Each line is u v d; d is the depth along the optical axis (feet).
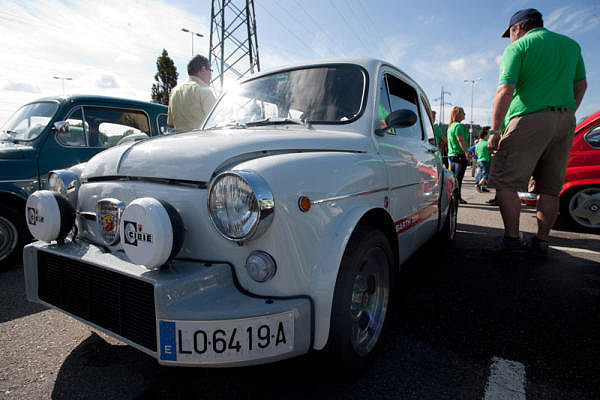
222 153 5.16
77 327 7.68
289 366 6.22
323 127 7.53
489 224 18.52
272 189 4.56
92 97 14.66
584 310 8.27
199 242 4.99
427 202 10.02
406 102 9.71
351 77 8.19
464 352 6.56
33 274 6.32
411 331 7.32
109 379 5.89
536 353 6.52
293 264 4.69
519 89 10.89
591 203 16.24
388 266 6.50
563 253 12.91
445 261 12.08
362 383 5.70
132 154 5.97
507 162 11.21
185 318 4.26
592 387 5.56
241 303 4.51
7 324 7.80
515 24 11.35
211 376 5.97
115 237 5.54
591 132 16.25
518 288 9.62
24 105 15.16
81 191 6.47
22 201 12.11
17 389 5.60
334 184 5.41
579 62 11.43
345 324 5.15
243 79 9.75
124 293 4.85
